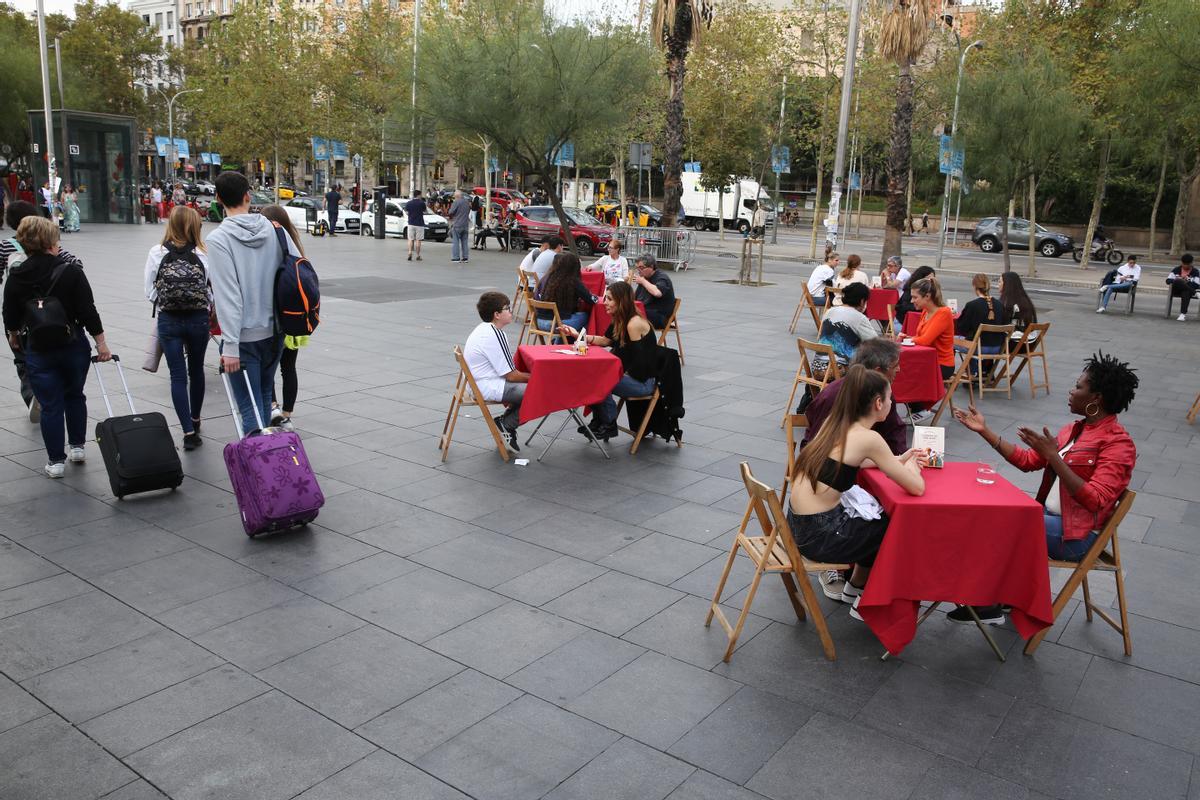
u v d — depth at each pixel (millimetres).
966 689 4070
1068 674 4242
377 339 12086
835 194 20781
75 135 30703
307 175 78062
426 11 36781
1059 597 4363
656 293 11016
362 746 3469
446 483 6488
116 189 31906
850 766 3469
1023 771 3486
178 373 6836
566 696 3863
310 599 4664
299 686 3863
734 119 35062
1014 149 23578
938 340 9141
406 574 4996
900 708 3891
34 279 5973
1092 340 15219
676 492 6488
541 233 27703
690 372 10898
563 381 6809
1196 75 18734
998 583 4109
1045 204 47656
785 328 14672
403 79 23094
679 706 3826
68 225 28062
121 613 4449
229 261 6098
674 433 7520
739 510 6176
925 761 3521
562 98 20125
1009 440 8500
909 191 48094
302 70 45719
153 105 67438
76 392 6391
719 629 4535
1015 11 31969
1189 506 6668
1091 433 4469
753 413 8898
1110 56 23734
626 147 41344
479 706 3764
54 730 3510
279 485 5289
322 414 8219
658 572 5152
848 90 20359
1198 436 8820
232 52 48438
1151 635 4656
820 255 32875
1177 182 42094
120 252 22344
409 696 3816
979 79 24578
